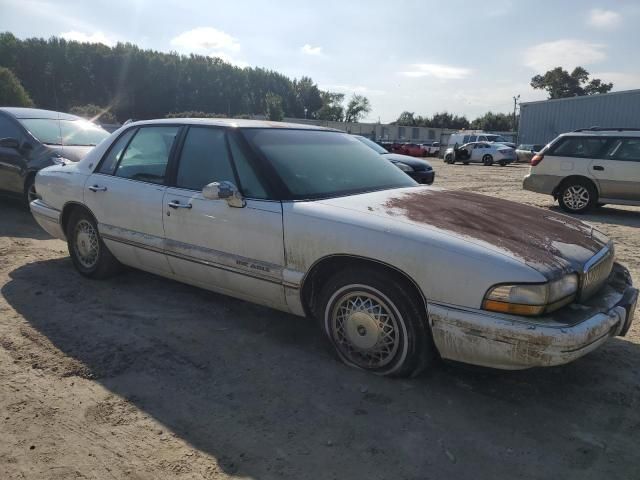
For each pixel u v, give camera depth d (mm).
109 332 4016
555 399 3152
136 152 4664
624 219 9805
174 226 4137
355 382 3305
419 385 3271
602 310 2975
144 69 104562
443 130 102500
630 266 6184
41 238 6938
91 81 102312
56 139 8383
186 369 3469
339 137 4676
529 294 2732
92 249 5102
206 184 4004
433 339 3023
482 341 2818
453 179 19266
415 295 3078
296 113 129000
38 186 5543
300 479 2459
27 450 2650
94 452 2643
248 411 2998
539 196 13391
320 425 2869
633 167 9742
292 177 3748
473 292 2834
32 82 98625
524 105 37438
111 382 3299
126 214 4523
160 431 2812
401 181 4340
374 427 2852
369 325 3283
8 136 8492
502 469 2533
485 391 3225
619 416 2986
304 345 3830
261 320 4277
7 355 3627
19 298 4703
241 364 3541
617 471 2527
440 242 2959
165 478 2463
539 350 2697
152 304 4590
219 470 2518
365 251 3145
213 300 4699
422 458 2605
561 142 10609
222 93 114312
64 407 3020
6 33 99125
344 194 3756
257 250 3641
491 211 3598
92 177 4914
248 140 3914
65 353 3666
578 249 3145
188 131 4293
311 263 3387
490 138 40062
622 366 3562
